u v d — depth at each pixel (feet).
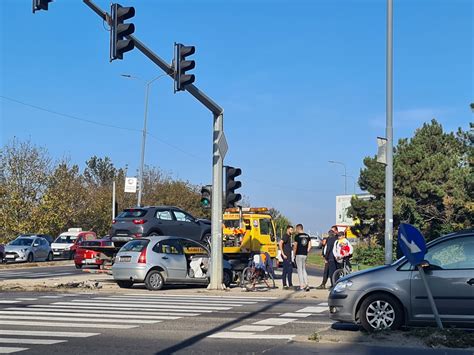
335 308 33.14
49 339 31.35
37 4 40.34
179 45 51.34
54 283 68.74
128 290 63.16
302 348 28.96
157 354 27.58
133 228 73.67
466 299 31.22
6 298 53.42
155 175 216.54
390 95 58.23
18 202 167.32
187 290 64.39
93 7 44.37
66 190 184.44
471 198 115.24
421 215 124.26
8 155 173.27
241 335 33.01
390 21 58.65
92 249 76.38
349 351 28.09
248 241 86.74
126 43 44.14
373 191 129.90
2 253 124.88
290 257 65.16
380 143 57.36
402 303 32.04
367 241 145.18
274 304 50.62
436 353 27.61
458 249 32.30
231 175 62.75
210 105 61.26
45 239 136.98
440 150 135.23
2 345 29.53
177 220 77.92
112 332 33.83
